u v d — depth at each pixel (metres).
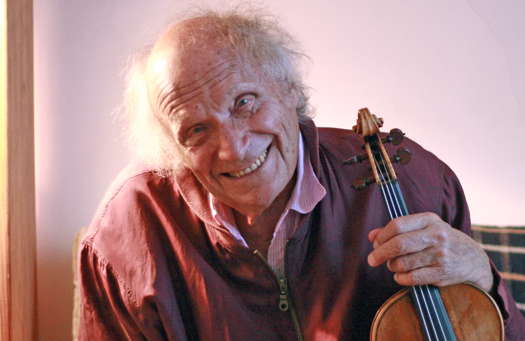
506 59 2.05
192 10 1.21
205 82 1.00
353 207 1.23
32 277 2.21
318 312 1.22
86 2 2.26
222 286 1.23
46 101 2.29
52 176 2.31
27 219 2.15
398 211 1.12
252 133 1.02
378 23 2.15
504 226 1.91
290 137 1.08
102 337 1.31
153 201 1.28
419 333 1.07
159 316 1.26
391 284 1.21
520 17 2.03
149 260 1.24
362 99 2.18
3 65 1.97
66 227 2.33
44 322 2.36
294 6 2.19
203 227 1.25
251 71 1.02
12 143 2.02
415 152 1.31
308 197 1.18
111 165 2.30
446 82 2.11
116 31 2.26
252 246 1.23
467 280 1.09
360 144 1.31
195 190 1.22
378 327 1.07
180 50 1.01
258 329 1.24
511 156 2.07
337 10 2.18
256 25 1.09
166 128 1.10
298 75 1.12
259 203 1.09
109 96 2.28
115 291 1.28
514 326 1.19
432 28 2.11
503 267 1.87
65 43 2.27
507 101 2.06
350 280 1.20
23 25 2.09
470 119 2.10
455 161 2.12
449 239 1.06
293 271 1.22
